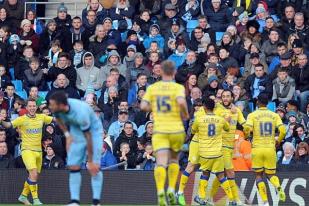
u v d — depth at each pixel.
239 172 67.81
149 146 70.69
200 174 67.75
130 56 82.44
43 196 70.94
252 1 86.44
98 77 82.38
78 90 82.12
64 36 86.94
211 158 62.12
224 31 86.38
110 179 69.69
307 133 72.38
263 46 81.62
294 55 80.00
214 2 86.25
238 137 69.50
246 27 83.56
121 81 80.88
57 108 45.78
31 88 78.62
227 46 81.62
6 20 90.50
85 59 82.56
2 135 72.94
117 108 77.44
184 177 63.19
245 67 80.19
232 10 86.44
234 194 64.19
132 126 72.12
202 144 62.44
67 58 82.38
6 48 85.69
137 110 77.19
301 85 78.44
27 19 89.81
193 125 62.62
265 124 61.50
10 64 85.56
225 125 62.28
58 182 70.69
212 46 80.81
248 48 81.00
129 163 71.00
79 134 47.72
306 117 74.31
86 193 69.56
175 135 49.59
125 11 88.69
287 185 67.19
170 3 87.31
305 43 83.12
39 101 78.31
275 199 67.25
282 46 80.00
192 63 80.56
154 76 80.31
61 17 88.19
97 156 47.72
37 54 87.62
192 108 73.81
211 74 78.25
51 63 85.19
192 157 63.03
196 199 63.84
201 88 78.31
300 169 67.62
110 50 84.50
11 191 71.56
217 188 65.88
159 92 49.69
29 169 66.75
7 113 77.94
